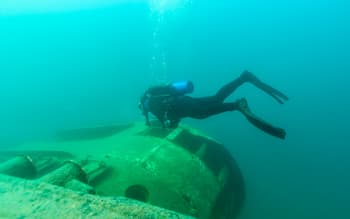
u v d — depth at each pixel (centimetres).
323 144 1770
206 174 441
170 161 428
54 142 718
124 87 2627
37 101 2098
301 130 2109
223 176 487
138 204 147
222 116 1728
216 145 545
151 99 354
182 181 398
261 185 1112
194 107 337
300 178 1203
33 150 627
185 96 349
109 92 2423
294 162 1357
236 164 566
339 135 2058
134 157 420
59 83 2692
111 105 2028
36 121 1695
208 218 382
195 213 365
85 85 2683
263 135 1592
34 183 166
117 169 395
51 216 135
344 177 1260
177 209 358
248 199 998
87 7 4438
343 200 1059
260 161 1323
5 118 1720
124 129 662
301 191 1097
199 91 3569
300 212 949
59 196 153
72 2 4103
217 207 433
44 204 145
